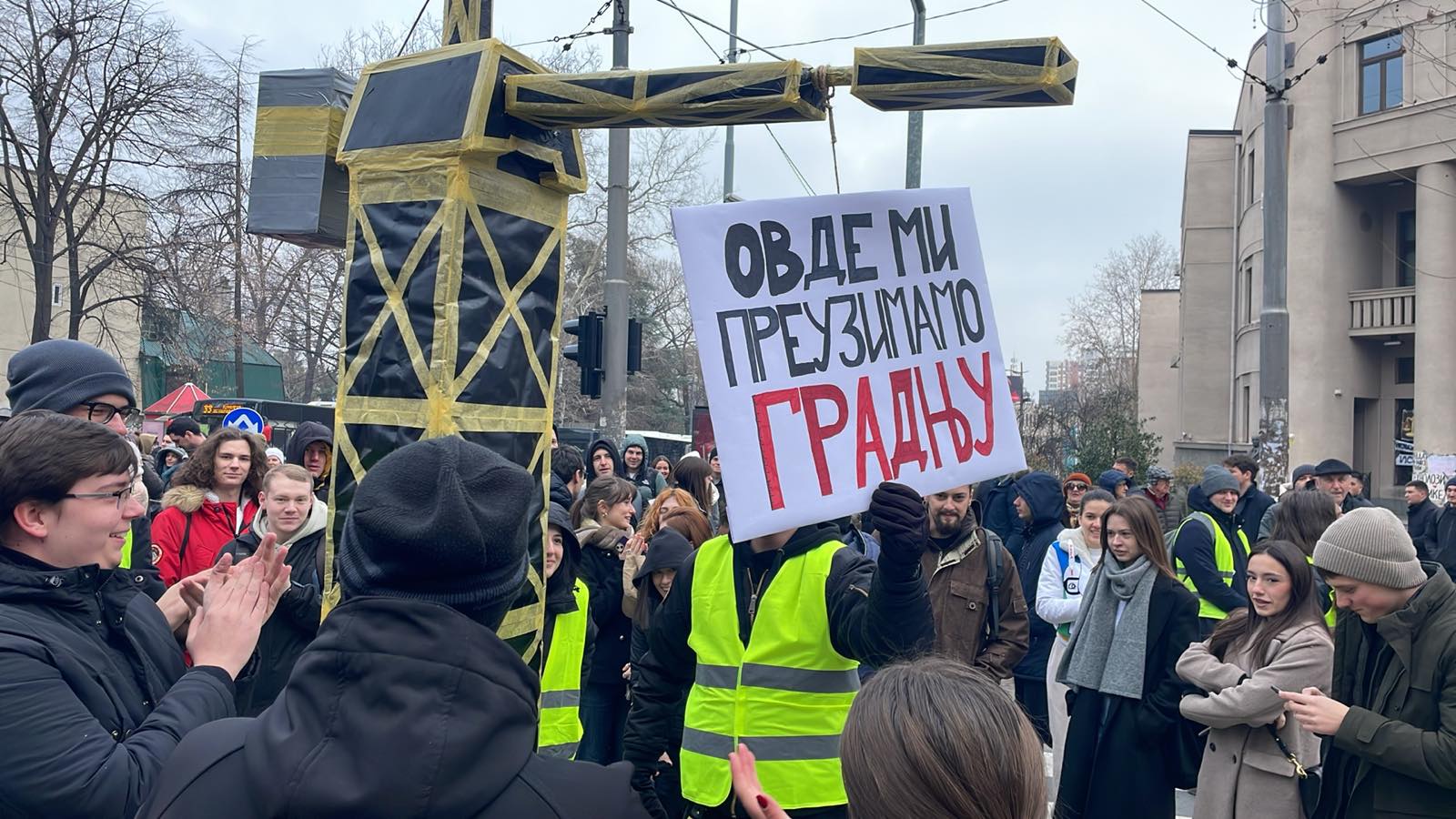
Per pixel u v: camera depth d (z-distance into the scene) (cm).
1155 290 4253
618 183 1034
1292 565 413
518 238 350
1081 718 475
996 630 531
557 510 447
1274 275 1153
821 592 308
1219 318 3269
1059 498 717
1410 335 2452
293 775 138
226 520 514
